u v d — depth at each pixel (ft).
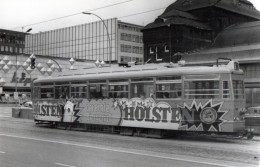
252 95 139.23
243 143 52.34
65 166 32.94
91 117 69.67
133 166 33.04
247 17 234.99
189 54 175.94
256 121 63.46
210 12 213.25
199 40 204.54
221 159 37.58
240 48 164.96
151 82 60.29
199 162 35.40
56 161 35.53
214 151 43.57
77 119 72.38
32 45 398.62
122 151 42.68
